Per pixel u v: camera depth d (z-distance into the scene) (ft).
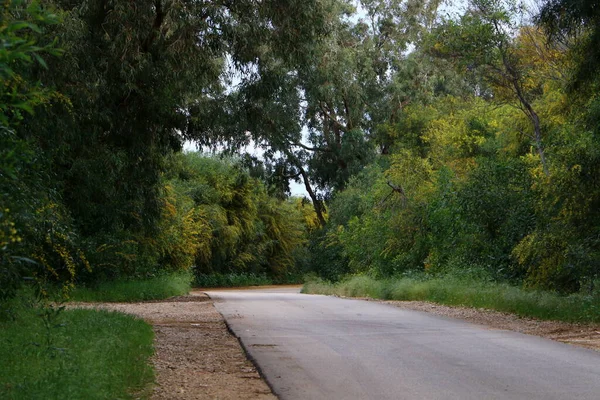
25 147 20.15
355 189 154.92
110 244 88.89
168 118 82.69
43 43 51.65
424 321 51.34
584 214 55.67
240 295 106.73
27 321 37.40
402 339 39.83
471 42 80.33
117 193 83.61
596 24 57.77
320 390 25.18
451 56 86.28
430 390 25.09
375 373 28.53
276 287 211.41
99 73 66.33
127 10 65.51
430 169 114.42
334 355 33.42
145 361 29.89
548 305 56.13
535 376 27.78
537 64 87.40
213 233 200.03
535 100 98.32
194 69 72.54
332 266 165.27
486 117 120.06
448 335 41.88
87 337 32.55
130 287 90.43
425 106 173.88
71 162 75.61
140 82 73.67
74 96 59.52
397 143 168.45
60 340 30.66
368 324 48.91
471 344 37.60
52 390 20.30
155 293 93.71
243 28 69.31
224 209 203.21
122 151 78.23
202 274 210.18
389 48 172.86
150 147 82.23
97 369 24.02
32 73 52.75
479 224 83.15
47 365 24.66
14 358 25.81
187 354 34.24
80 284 87.20
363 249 124.16
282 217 244.63
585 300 54.34
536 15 62.69
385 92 171.94
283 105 144.66
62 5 63.21
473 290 70.59
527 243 64.39
